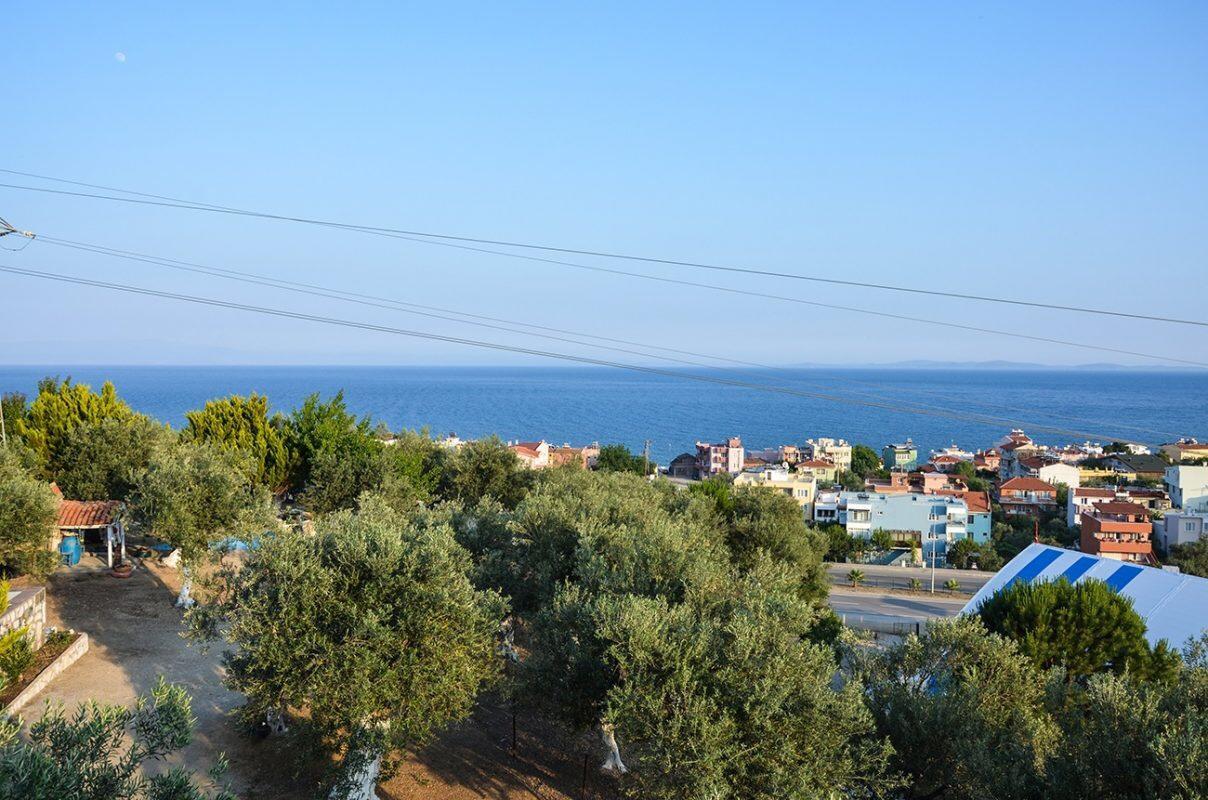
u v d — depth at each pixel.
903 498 107.12
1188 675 18.64
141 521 32.78
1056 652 28.06
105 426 41.50
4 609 22.69
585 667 19.62
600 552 27.95
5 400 49.94
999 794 16.06
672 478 158.00
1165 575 35.31
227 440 48.22
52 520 30.69
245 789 19.42
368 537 20.30
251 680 18.44
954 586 64.69
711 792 15.52
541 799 21.28
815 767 16.55
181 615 30.61
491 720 26.06
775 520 46.66
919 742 19.42
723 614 21.47
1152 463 157.50
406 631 18.78
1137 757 14.84
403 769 21.91
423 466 57.72
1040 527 113.88
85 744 11.33
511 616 29.73
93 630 28.47
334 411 51.06
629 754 23.55
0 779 9.76
